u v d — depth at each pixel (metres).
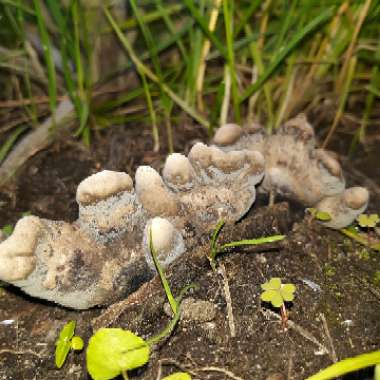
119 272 0.18
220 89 0.26
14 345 0.20
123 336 0.16
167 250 0.18
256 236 0.22
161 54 0.33
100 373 0.16
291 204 0.23
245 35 0.32
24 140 0.27
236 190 0.20
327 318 0.20
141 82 0.31
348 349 0.19
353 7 0.28
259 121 0.30
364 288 0.21
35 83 0.31
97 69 0.30
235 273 0.21
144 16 0.29
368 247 0.23
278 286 0.19
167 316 0.19
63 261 0.17
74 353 0.19
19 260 0.16
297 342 0.19
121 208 0.18
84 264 0.18
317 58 0.29
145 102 0.31
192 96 0.29
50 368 0.19
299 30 0.27
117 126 0.29
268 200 0.23
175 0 0.33
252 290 0.20
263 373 0.18
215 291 0.20
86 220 0.18
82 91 0.28
